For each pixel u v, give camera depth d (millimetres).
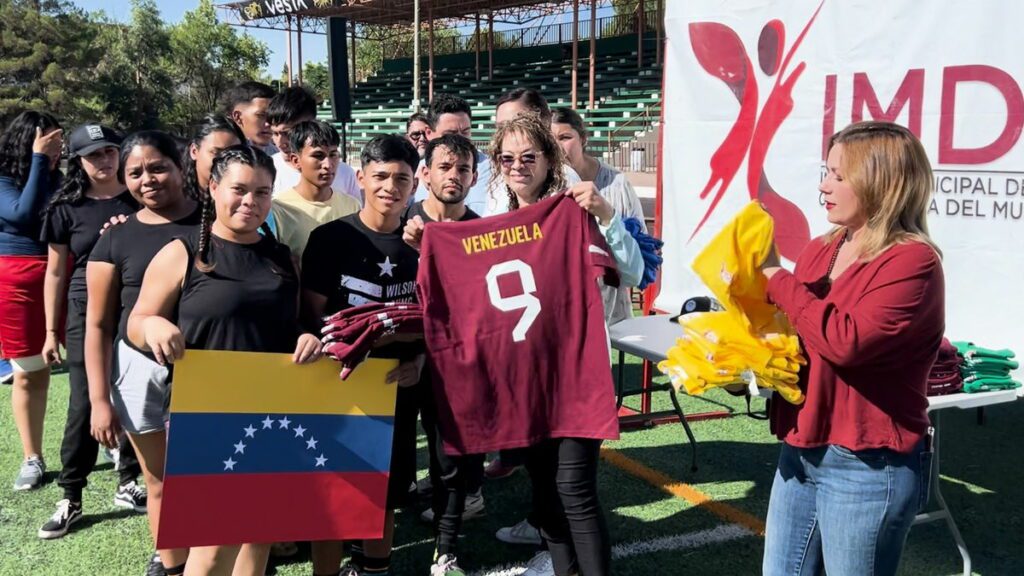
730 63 4855
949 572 3420
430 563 3572
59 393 6074
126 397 2984
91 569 3514
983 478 4434
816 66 4418
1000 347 3818
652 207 14180
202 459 2486
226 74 55531
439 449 3246
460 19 36219
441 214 3375
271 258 2650
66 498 3924
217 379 2486
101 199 3857
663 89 5305
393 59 42312
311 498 2613
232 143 3350
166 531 2469
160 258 2559
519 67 35750
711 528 3875
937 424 3297
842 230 2377
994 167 3781
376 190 2951
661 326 4406
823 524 2301
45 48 41688
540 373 2635
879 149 2082
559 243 2641
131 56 50562
